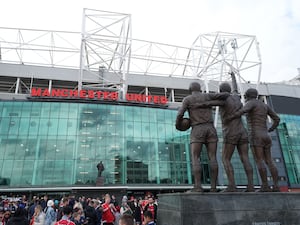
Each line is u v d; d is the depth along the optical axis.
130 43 54.38
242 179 54.94
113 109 53.41
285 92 74.94
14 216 8.04
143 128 53.72
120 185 46.84
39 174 45.25
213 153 10.50
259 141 11.26
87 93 53.12
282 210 9.13
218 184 52.72
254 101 11.68
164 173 51.31
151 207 15.02
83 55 54.44
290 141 65.69
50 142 47.91
